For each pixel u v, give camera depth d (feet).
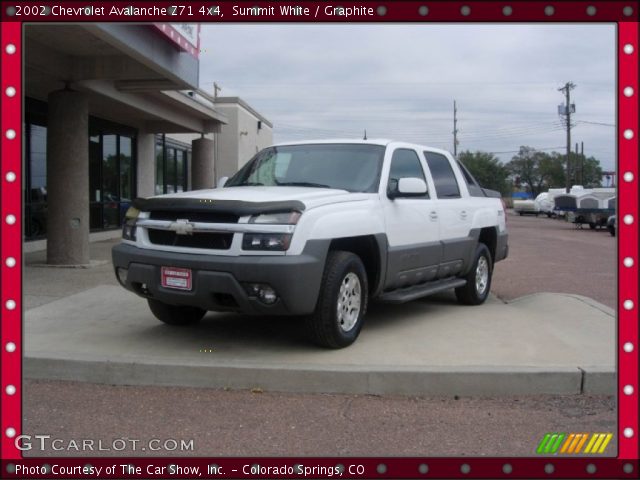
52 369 17.12
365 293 18.99
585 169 326.24
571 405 15.48
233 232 16.49
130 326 21.20
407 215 20.71
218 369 16.42
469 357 17.52
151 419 14.38
